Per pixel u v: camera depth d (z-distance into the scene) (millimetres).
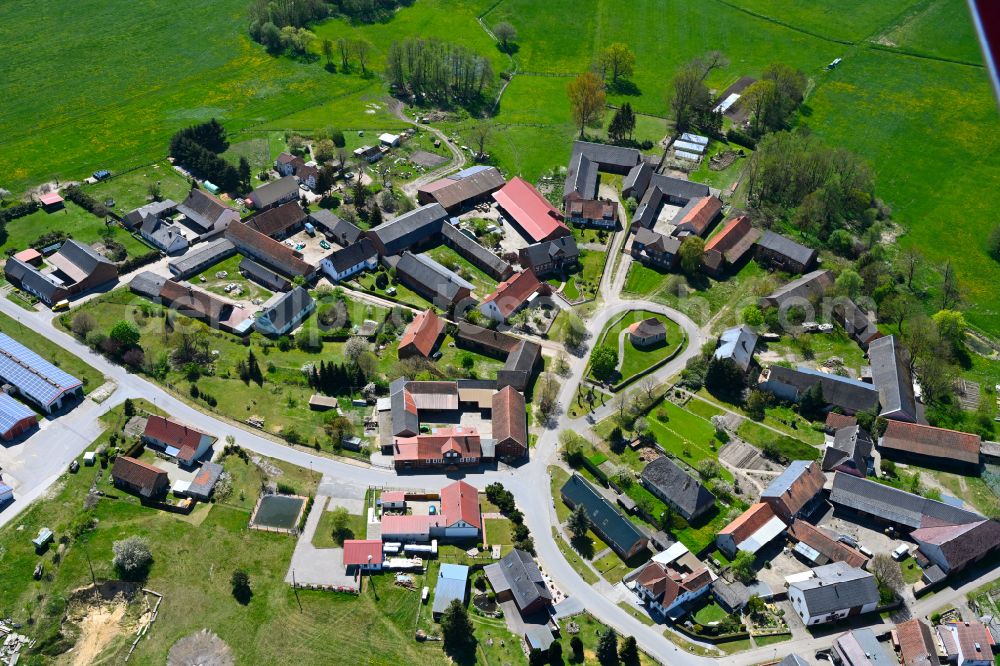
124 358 191625
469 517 159625
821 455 180375
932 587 154750
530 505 167875
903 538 164500
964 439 178875
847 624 149250
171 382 188500
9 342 192000
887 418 185250
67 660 138875
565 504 168250
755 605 150250
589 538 162625
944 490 173500
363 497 166625
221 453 172875
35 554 151875
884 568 154000
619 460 178000
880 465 178500
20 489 162875
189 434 170625
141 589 147875
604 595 152500
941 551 155500
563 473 175125
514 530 162250
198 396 184750
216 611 145375
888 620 150125
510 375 192250
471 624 144000
